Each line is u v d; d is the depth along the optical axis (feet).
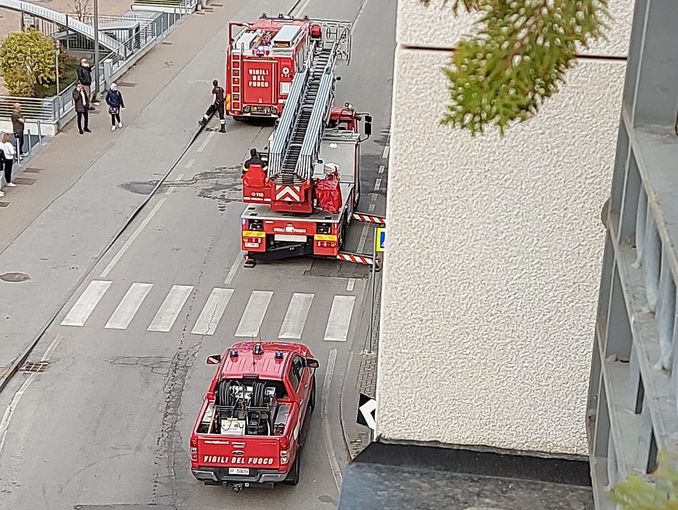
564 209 12.76
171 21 134.51
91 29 117.91
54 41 110.01
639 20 10.03
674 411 7.34
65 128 95.40
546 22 7.89
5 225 73.36
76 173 84.64
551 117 12.32
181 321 59.77
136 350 56.08
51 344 56.34
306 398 47.06
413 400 13.98
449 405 13.91
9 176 80.33
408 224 13.07
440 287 13.34
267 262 67.87
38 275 65.36
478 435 13.99
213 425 42.86
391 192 12.95
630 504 5.68
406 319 13.57
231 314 61.00
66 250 69.62
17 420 48.55
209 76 114.62
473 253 13.11
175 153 90.94
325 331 59.21
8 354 54.85
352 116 79.46
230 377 43.86
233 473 42.34
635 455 8.98
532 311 13.32
